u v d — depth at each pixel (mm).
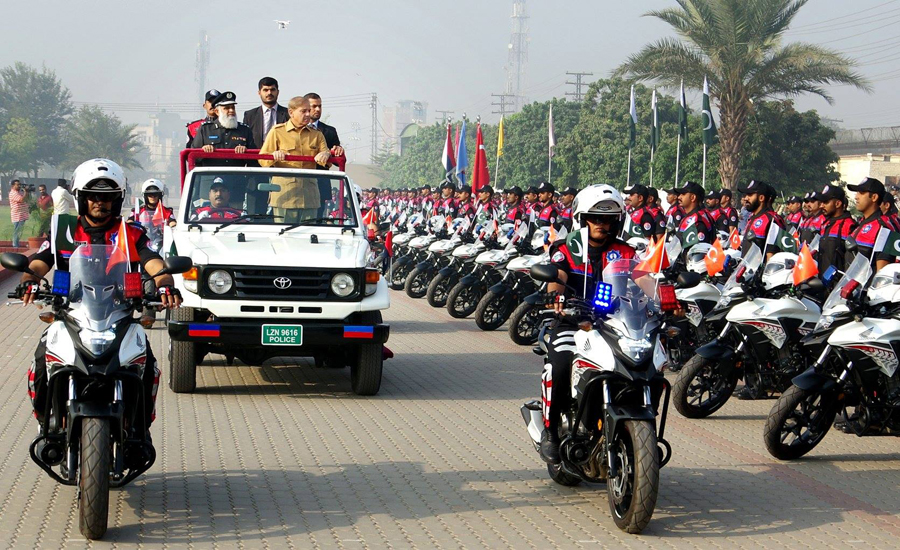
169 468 6949
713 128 29000
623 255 6320
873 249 8977
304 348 9719
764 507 6445
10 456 7105
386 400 9570
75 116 113750
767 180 41250
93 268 5633
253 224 10031
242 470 6953
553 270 5805
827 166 43656
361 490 6559
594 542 5660
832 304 7730
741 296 9117
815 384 7426
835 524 6121
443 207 20297
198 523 5781
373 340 9258
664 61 31734
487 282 15398
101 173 5812
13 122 102938
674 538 5773
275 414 8797
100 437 5305
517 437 8172
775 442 7590
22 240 30031
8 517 5781
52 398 5543
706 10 30750
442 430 8344
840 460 7758
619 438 5812
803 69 31125
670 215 16562
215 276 9070
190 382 9492
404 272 19844
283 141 11070
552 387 6164
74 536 5492
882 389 7477
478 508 6250
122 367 5449
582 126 53406
